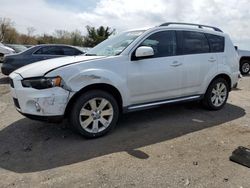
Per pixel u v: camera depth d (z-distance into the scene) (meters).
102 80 4.59
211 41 6.22
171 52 5.52
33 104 4.36
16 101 4.65
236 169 3.67
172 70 5.46
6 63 10.44
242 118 5.93
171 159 3.94
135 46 5.04
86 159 3.94
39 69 4.46
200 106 6.77
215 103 6.45
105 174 3.52
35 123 5.50
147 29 5.36
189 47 5.80
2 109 6.62
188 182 3.35
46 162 3.87
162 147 4.34
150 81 5.18
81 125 4.54
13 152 4.20
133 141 4.58
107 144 4.46
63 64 4.48
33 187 3.25
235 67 6.70
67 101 4.36
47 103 4.26
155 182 3.34
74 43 59.06
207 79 6.12
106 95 4.70
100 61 4.68
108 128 4.80
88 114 4.60
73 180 3.39
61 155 4.08
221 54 6.37
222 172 3.59
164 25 5.54
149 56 5.01
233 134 4.93
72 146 4.39
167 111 6.36
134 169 3.65
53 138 4.73
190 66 5.75
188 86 5.81
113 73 4.73
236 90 9.89
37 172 3.59
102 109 4.73
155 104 5.38
